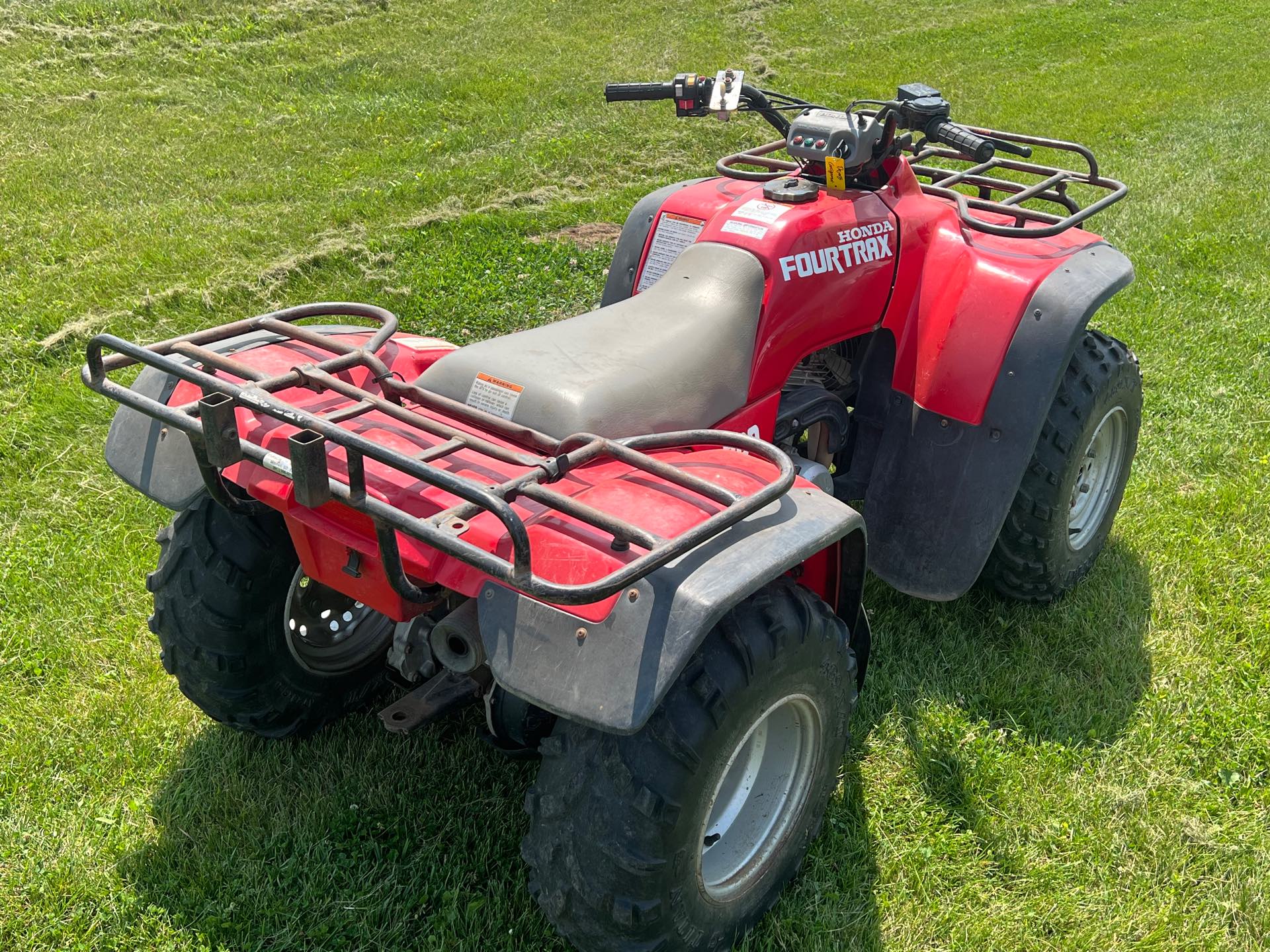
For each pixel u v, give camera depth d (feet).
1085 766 10.48
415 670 8.71
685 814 7.22
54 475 14.88
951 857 9.48
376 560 7.82
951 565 11.08
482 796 9.89
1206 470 15.69
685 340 9.10
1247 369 18.40
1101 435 12.77
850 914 8.89
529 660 6.81
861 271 10.43
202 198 25.64
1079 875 9.32
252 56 38.34
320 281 21.13
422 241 23.31
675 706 7.19
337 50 40.29
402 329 19.12
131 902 8.79
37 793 9.87
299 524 8.41
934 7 57.16
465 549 6.19
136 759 10.25
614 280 13.33
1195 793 10.22
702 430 8.42
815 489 8.04
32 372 17.33
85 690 11.18
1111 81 43.78
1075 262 11.25
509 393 8.39
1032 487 11.55
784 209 10.09
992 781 10.25
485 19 46.50
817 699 8.34
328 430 6.56
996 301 10.71
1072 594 13.10
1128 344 19.20
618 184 28.48
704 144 32.35
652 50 44.42
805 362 11.46
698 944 8.00
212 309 19.54
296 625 10.28
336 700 10.73
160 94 33.73
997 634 12.39
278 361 9.05
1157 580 13.37
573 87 37.76
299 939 8.55
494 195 26.76
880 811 9.90
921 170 13.69
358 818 9.57
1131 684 11.63
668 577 6.69
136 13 40.01
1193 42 51.21
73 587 12.69
